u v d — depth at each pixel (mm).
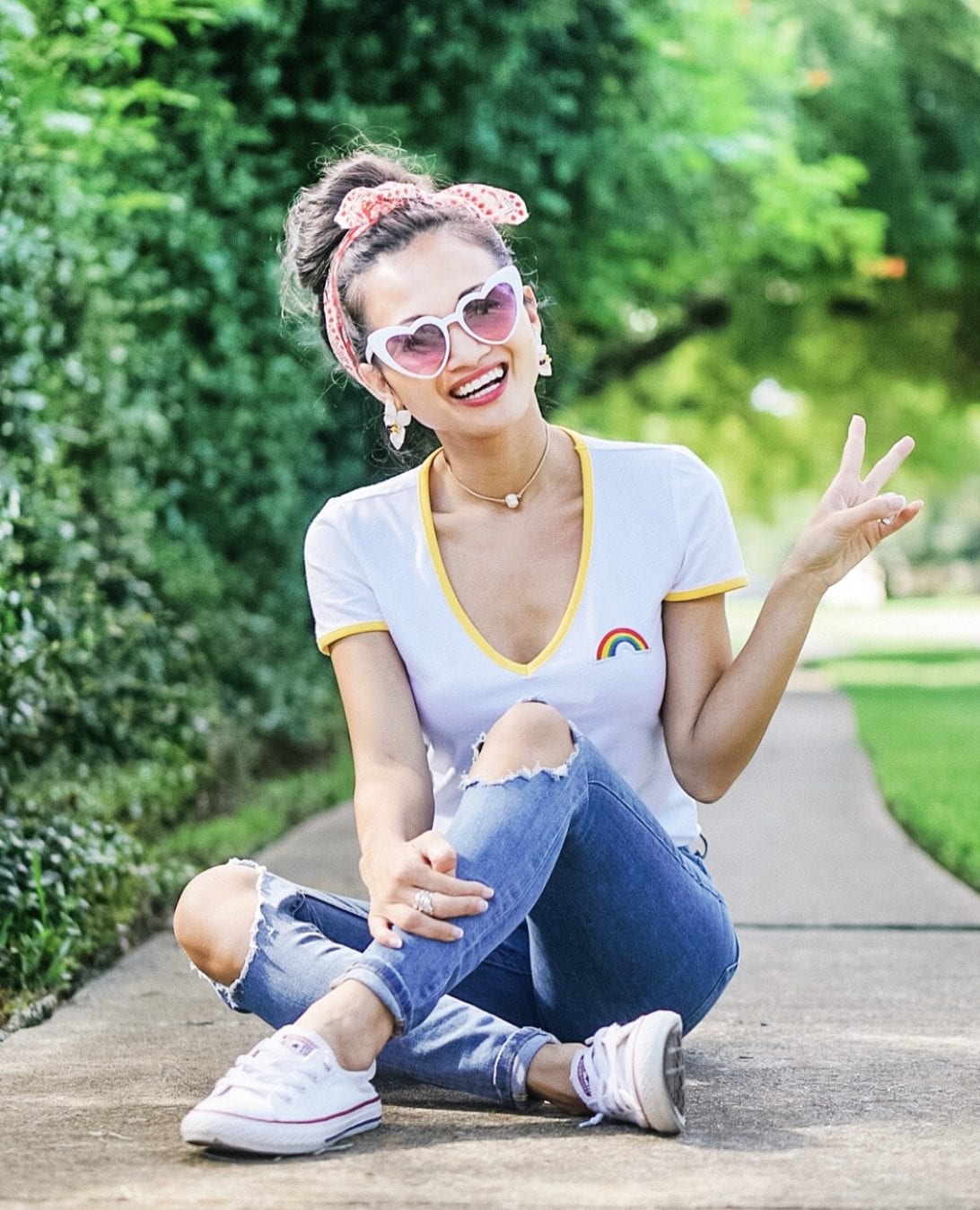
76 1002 3674
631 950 2602
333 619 2756
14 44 5508
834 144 15492
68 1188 2223
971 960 4098
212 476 8633
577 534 2744
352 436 9836
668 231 11875
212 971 2652
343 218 2740
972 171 16172
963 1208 2113
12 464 5094
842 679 18469
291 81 7898
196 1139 2330
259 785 8109
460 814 2451
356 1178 2252
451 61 8188
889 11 15586
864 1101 2697
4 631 4539
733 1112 2627
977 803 7121
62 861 4195
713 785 2725
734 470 23344
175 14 6129
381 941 2406
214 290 8195
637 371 18328
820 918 4766
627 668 2689
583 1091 2500
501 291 2658
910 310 19234
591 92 9562
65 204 6020
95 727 5629
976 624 36812
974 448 23828
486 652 2697
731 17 11422
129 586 6379
